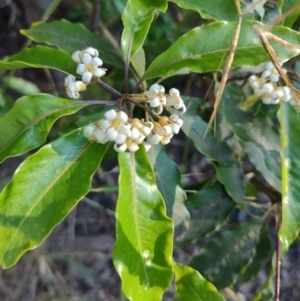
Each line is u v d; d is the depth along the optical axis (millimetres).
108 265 650
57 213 243
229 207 333
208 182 373
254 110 328
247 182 355
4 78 533
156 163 300
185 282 281
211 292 277
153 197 251
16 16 620
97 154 253
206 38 267
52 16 586
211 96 366
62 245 624
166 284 245
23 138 252
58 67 295
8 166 580
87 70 256
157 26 537
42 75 626
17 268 603
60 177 248
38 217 242
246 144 331
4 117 254
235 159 316
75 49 334
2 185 554
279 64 238
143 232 248
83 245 636
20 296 598
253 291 624
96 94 380
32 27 337
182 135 640
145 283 244
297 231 263
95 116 295
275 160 323
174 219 298
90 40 339
